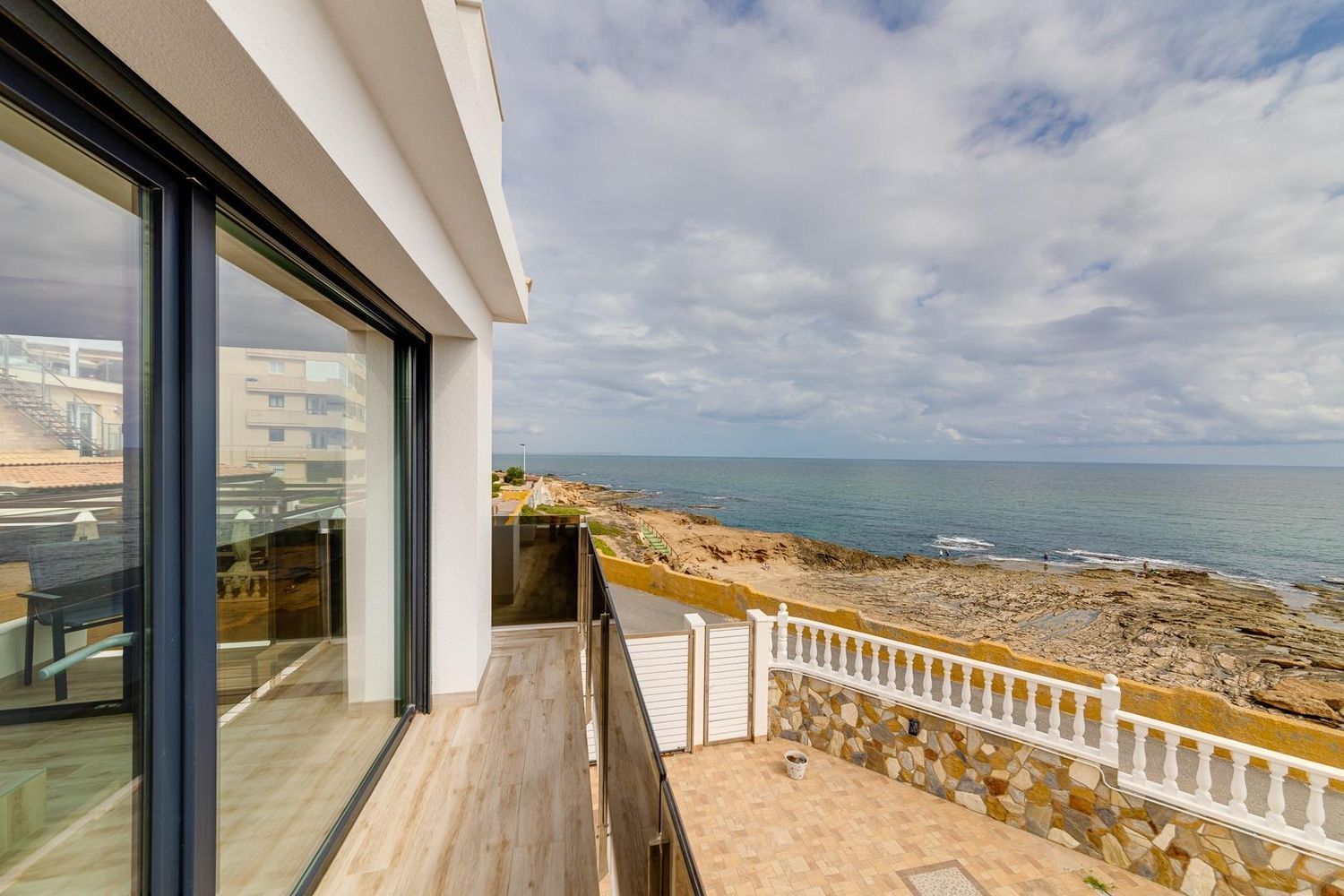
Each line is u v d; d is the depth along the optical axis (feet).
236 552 5.39
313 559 7.22
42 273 3.18
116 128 3.58
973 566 113.19
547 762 9.82
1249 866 18.17
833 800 25.62
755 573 102.68
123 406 3.83
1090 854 21.43
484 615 13.66
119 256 3.78
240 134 4.35
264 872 6.01
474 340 12.17
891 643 27.66
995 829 23.43
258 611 5.87
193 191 4.37
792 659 31.24
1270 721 24.04
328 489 7.70
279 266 6.20
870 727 28.07
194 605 4.43
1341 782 16.99
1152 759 24.54
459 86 6.06
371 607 9.35
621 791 5.55
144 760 4.10
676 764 28.48
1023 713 27.61
